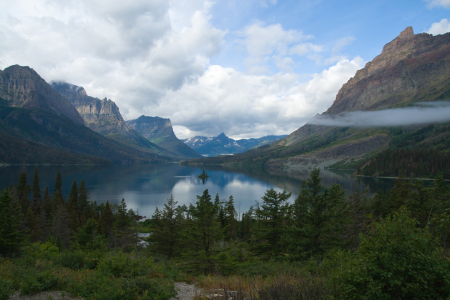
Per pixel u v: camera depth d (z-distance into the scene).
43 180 195.00
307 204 31.72
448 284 8.22
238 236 66.50
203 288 14.64
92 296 11.33
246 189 182.12
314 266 17.67
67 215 67.88
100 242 41.59
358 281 8.81
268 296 10.30
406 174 193.12
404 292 8.48
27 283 12.08
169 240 41.00
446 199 49.66
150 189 181.50
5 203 32.19
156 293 11.84
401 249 8.66
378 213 51.59
